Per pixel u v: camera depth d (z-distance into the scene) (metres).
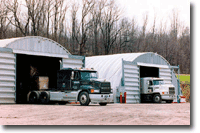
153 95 29.17
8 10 47.88
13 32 51.75
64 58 25.77
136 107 18.83
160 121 11.42
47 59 27.48
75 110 15.67
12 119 11.79
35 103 22.91
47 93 21.75
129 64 28.56
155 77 31.28
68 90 20.59
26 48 22.45
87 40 57.59
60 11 52.72
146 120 11.63
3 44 21.39
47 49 24.16
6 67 20.89
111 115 13.24
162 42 66.88
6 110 15.43
